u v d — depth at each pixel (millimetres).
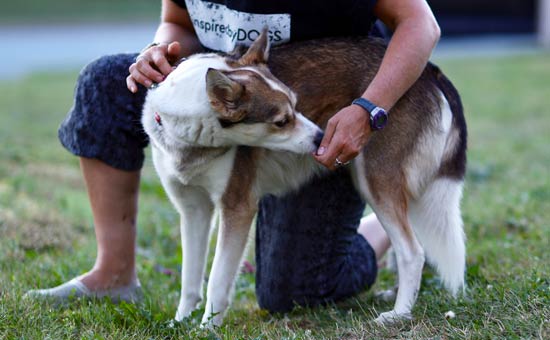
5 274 4578
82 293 4242
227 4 3949
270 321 4129
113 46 20781
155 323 3844
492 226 5617
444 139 4035
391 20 3805
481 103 11914
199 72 3713
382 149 3910
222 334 3689
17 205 6125
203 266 4121
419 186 4020
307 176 4117
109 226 4281
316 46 4000
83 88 4117
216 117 3695
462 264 4035
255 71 3785
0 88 14844
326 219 4164
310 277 4262
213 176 3904
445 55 18109
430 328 3566
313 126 3830
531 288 3770
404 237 3945
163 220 6328
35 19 26656
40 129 10141
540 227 5348
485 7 21266
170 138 3811
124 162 4180
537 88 13023
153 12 28516
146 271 5031
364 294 4531
